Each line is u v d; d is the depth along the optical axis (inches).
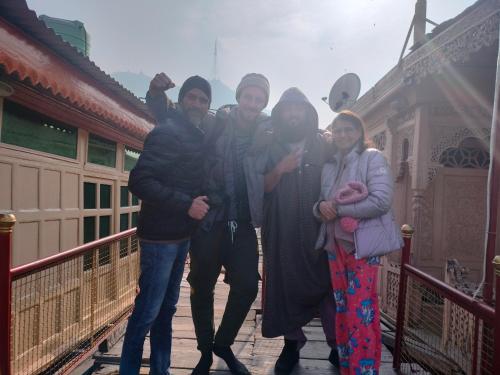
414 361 126.7
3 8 122.5
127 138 240.5
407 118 215.2
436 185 205.8
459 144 195.9
